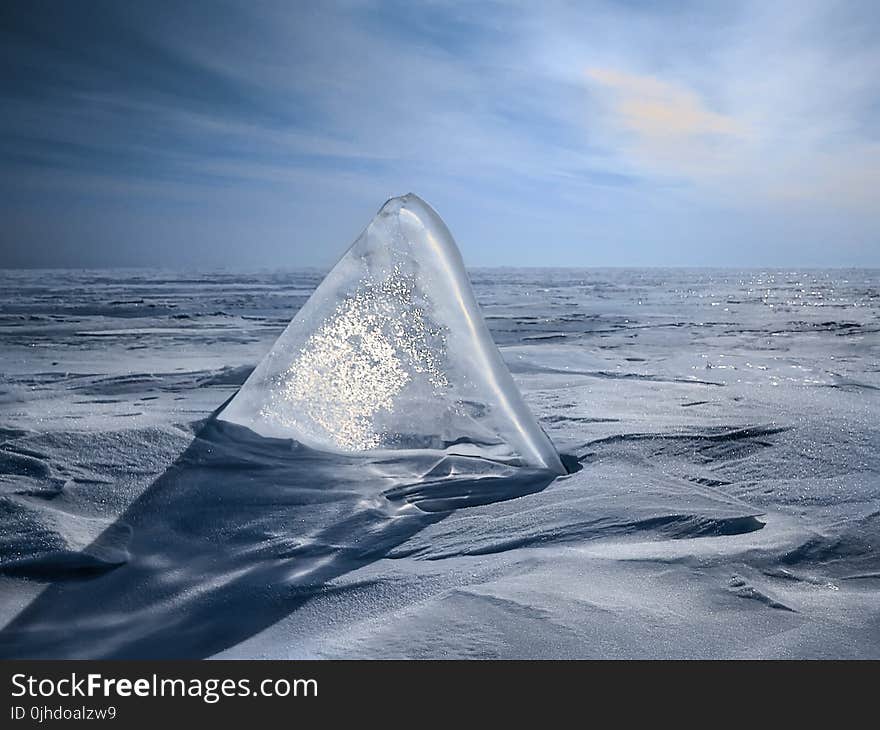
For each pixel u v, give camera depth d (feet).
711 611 4.92
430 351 9.18
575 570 5.61
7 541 6.11
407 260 9.41
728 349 27.45
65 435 9.07
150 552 6.15
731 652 4.37
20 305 53.21
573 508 7.12
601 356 23.88
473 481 8.02
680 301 78.38
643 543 6.30
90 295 73.31
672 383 17.04
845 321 45.09
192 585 5.57
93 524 6.62
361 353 9.25
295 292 87.81
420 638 4.54
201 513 6.93
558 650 4.38
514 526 6.69
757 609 4.95
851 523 6.79
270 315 45.91
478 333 9.21
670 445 9.98
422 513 7.07
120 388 15.78
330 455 8.58
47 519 6.56
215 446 8.70
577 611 4.87
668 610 4.92
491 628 4.66
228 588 5.50
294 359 9.34
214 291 88.43
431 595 5.22
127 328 34.99
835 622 4.78
